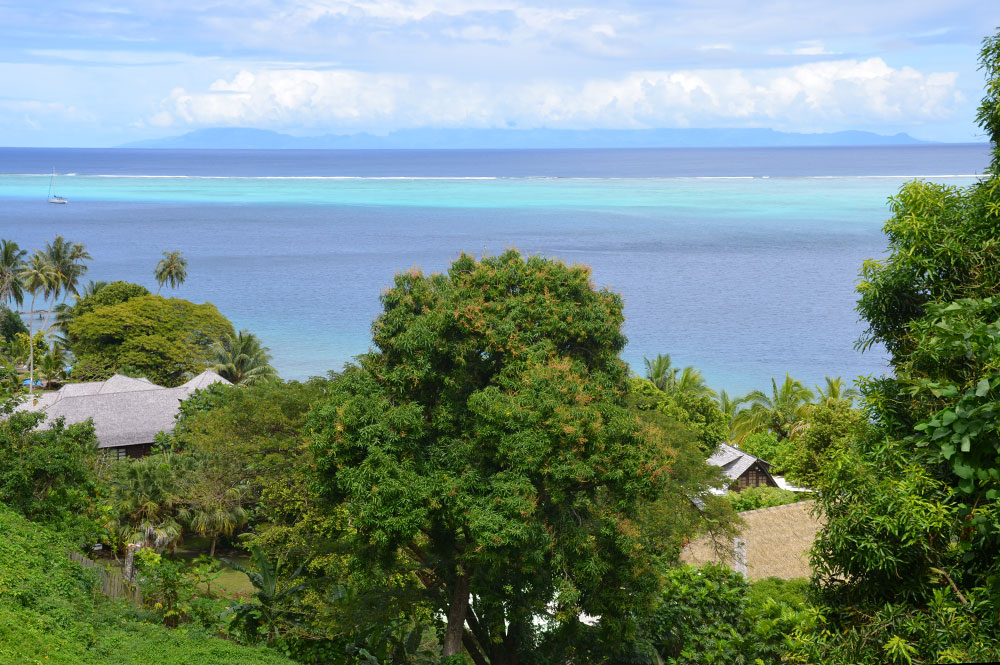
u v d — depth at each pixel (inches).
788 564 1254.3
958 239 464.4
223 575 1437.0
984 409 378.3
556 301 815.7
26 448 1019.9
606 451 737.6
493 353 790.5
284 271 6289.4
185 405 1910.7
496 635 852.6
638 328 4645.7
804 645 434.9
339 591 900.0
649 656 868.0
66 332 3440.0
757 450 2327.8
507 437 717.9
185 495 1401.3
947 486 400.8
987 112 483.8
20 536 847.1
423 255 6953.7
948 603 383.9
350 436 745.6
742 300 5383.9
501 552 701.3
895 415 453.4
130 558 1123.3
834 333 4500.5
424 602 911.7
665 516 946.7
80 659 603.5
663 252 7239.2
